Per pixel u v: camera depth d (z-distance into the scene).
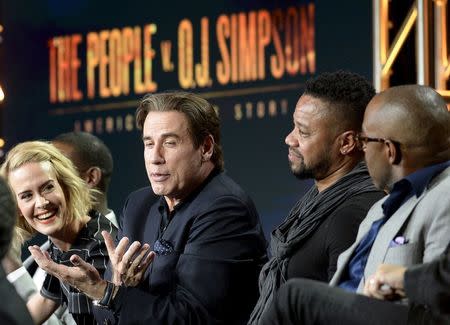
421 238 5.29
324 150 6.31
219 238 6.66
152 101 6.92
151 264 6.76
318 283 5.28
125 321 6.42
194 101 6.91
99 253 7.32
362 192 6.17
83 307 7.16
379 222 5.62
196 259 6.60
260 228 7.00
